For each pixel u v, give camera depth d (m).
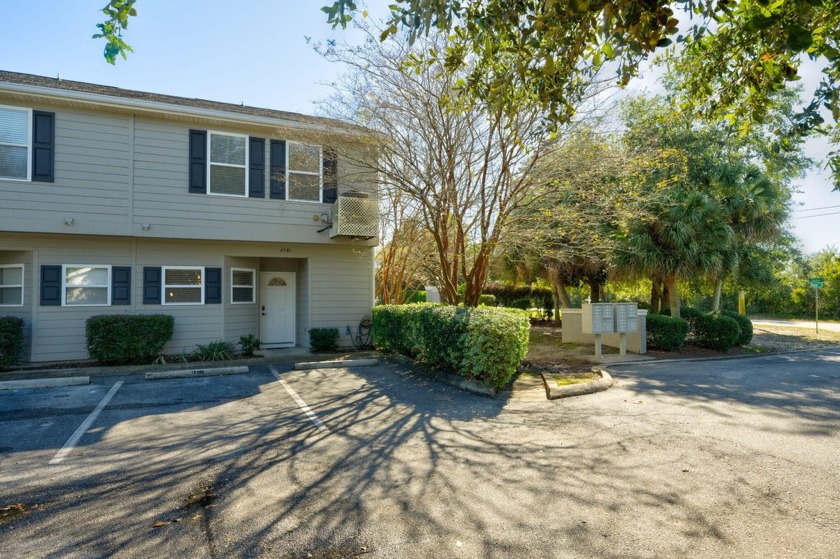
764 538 3.38
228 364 11.10
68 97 10.38
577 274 19.98
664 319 13.59
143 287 11.65
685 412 6.84
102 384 9.09
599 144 10.54
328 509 3.90
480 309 9.56
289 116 13.02
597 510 3.82
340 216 12.30
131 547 3.33
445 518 3.72
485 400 7.75
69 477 4.60
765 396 7.91
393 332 11.85
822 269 33.53
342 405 7.47
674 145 16.20
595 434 5.83
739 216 15.91
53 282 10.92
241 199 12.22
